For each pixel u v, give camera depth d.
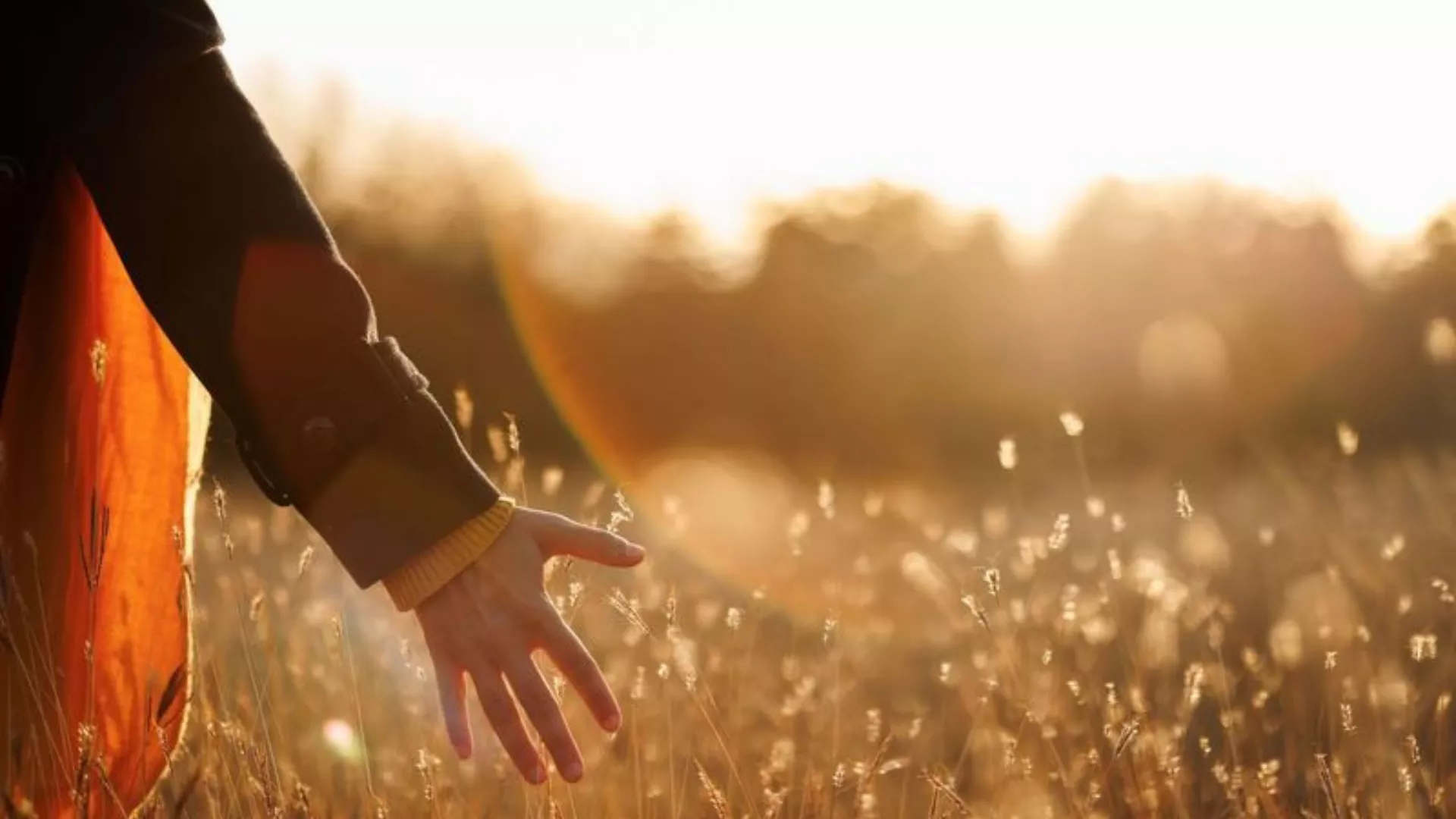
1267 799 2.80
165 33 1.58
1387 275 17.81
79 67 1.57
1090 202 24.98
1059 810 2.81
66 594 1.89
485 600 1.52
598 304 24.19
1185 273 21.86
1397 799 2.72
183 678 1.92
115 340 1.89
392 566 1.51
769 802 2.62
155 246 1.55
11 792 1.74
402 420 1.53
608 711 1.51
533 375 21.25
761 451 20.97
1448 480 6.22
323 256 1.56
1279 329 17.75
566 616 2.42
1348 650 3.42
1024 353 21.31
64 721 1.78
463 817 2.59
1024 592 4.61
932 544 6.05
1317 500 6.14
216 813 2.27
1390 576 4.26
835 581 4.94
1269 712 3.55
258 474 1.55
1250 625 4.39
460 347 22.31
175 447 1.94
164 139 1.56
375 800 2.52
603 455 21.41
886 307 22.77
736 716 3.15
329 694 3.24
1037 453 9.97
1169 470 11.93
